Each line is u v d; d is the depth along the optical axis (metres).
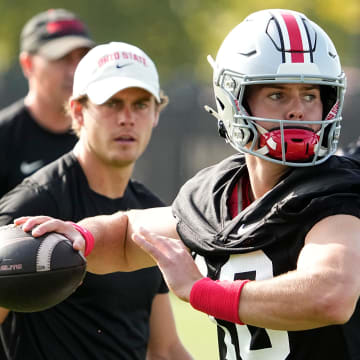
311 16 58.53
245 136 10.14
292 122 9.75
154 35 51.97
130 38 51.31
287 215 9.38
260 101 9.95
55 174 14.65
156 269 14.53
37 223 10.29
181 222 10.77
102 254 11.55
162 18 51.56
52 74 20.12
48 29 20.97
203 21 52.97
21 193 14.29
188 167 56.12
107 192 14.97
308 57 9.86
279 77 9.78
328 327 9.52
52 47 20.38
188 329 27.97
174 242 10.05
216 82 10.59
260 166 10.28
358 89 57.00
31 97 20.02
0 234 10.21
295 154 9.68
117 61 15.52
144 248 10.05
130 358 14.33
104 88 15.09
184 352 15.48
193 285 9.44
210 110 11.12
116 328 14.14
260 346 9.94
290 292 8.80
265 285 9.05
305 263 8.96
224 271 10.13
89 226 11.50
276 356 9.84
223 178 10.87
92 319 13.92
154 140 55.88
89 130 14.92
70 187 14.59
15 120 19.58
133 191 15.74
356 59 81.19
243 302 9.12
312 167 9.79
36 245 9.98
